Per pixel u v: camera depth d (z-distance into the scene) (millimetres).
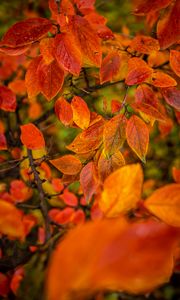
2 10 852
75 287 157
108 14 874
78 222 497
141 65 377
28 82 359
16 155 613
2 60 586
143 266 159
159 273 165
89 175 386
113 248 158
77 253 157
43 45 341
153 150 840
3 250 511
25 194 522
